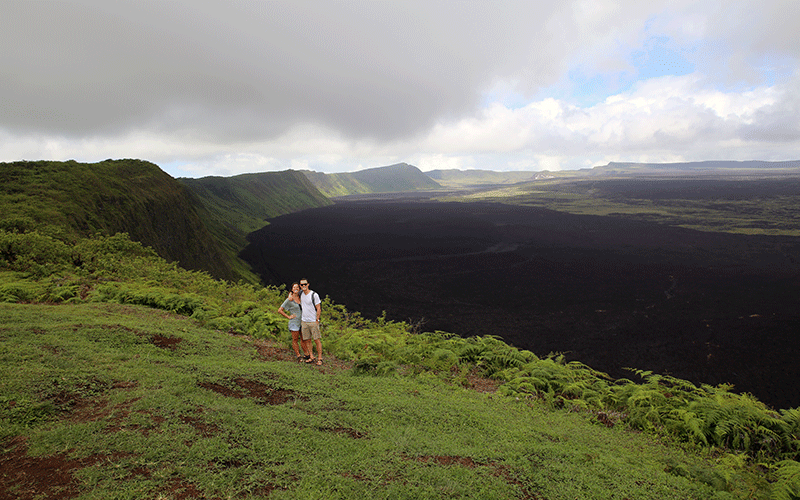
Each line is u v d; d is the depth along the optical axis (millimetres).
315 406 7336
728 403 8641
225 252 99188
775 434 7707
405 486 4941
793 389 42188
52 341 8547
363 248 135500
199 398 6781
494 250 129750
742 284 83125
